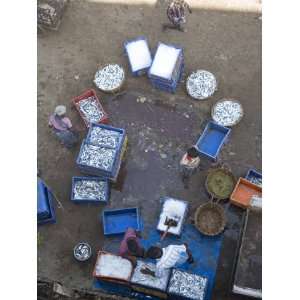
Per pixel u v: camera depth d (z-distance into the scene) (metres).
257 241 10.77
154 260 11.34
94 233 12.45
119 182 12.95
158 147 13.28
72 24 14.99
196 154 11.89
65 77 14.34
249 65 14.13
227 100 13.37
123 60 14.43
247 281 10.48
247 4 14.84
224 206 12.42
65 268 12.10
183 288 10.85
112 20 14.99
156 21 14.88
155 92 13.89
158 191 12.80
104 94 13.95
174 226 12.02
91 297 11.18
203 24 14.70
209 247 12.05
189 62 14.29
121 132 12.59
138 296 11.55
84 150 12.39
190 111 13.61
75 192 12.70
